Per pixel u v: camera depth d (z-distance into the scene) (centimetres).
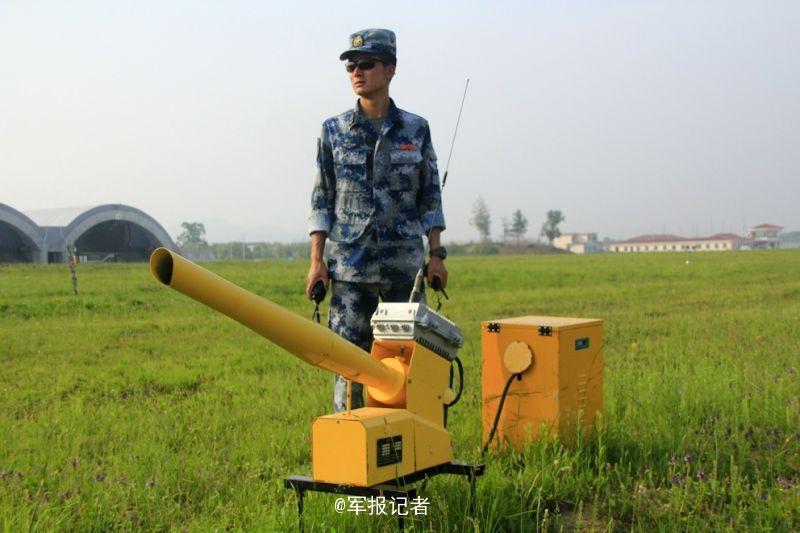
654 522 418
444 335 406
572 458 489
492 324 539
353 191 509
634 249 19238
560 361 513
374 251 505
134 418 671
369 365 368
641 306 1831
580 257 7481
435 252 510
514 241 14812
